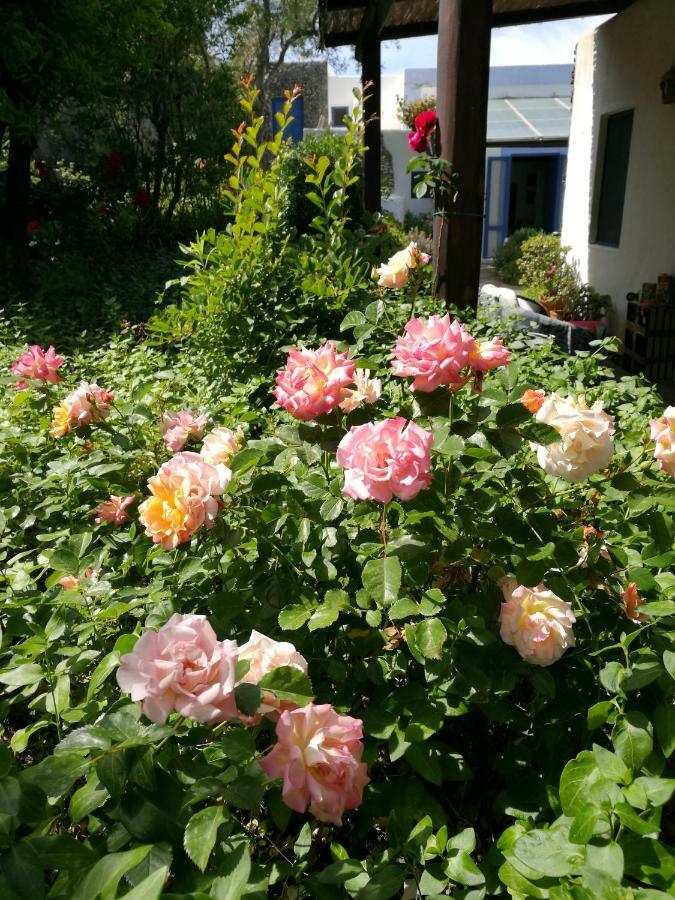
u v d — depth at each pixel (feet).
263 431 8.95
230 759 3.59
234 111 39.06
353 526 5.11
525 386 4.83
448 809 4.90
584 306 28.58
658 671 3.94
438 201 14.06
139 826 3.17
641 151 24.79
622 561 4.89
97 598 5.31
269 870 3.84
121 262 31.50
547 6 25.82
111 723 3.34
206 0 37.60
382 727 4.21
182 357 13.29
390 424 4.00
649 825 3.22
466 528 4.66
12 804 2.94
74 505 7.08
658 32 23.08
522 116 62.08
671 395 21.38
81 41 23.07
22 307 20.01
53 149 42.68
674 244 22.66
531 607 4.29
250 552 5.35
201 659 3.11
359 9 26.25
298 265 12.23
